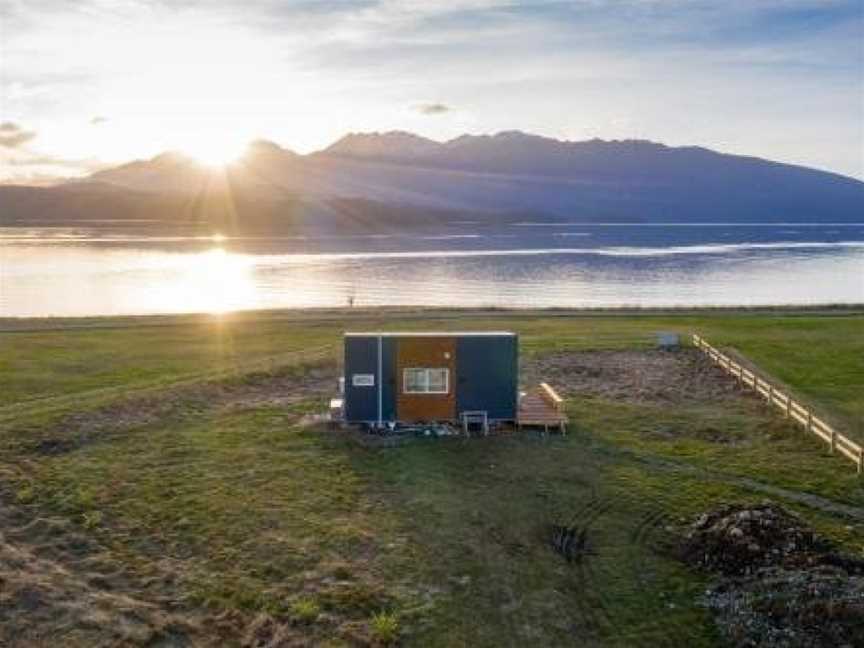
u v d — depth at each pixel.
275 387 45.50
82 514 27.58
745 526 25.23
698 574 24.47
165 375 47.91
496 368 36.81
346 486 30.28
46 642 20.47
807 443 35.53
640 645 21.11
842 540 26.19
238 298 114.56
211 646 20.61
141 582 23.39
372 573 23.94
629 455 34.16
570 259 188.88
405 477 31.25
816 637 20.45
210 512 27.78
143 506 28.25
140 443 34.94
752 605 22.03
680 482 31.22
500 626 21.69
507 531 26.89
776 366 50.75
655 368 50.59
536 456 33.75
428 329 65.62
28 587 22.61
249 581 23.41
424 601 22.58
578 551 25.78
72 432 35.91
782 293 126.19
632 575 24.38
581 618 22.17
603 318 72.75
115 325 68.38
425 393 36.88
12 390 44.06
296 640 20.62
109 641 20.56
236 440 35.41
